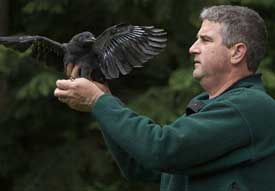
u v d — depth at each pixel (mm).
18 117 13148
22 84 12727
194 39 12719
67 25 13211
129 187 13438
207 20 5105
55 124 13758
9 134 13758
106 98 4820
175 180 5242
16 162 13766
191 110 5148
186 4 12070
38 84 11820
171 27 12656
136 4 12250
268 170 4895
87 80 4797
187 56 12688
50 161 13586
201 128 4723
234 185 4809
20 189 13453
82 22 13188
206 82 5117
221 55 5020
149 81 13227
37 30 13289
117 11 12820
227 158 4809
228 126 4754
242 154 4809
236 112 4789
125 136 4754
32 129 13766
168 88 12359
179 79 11852
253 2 11852
